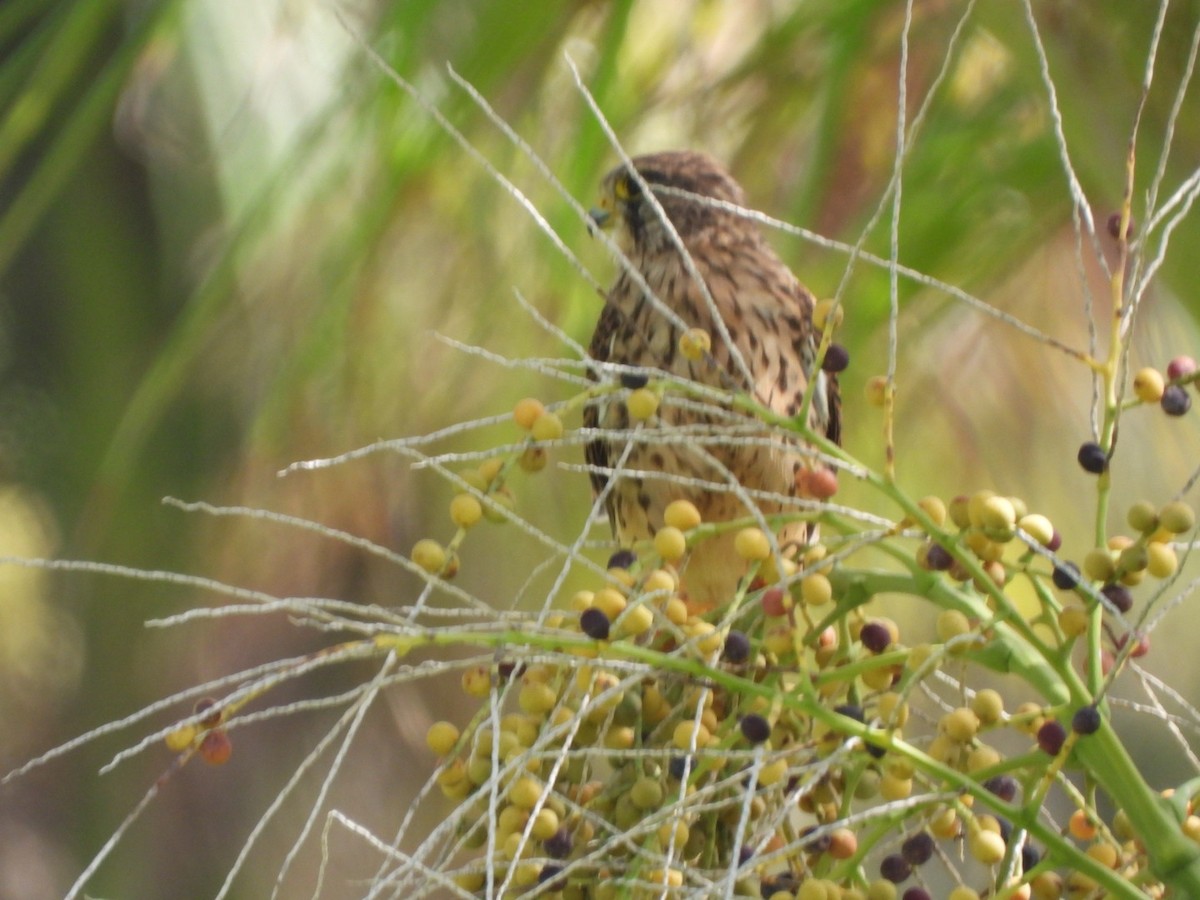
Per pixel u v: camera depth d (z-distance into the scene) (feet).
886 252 35.22
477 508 33.40
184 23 35.83
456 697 53.01
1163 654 52.37
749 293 35.47
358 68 35.22
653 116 35.68
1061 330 35.76
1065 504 40.45
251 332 38.65
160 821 56.70
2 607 55.57
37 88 35.47
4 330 53.57
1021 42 34.71
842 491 38.34
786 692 33.37
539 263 35.68
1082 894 33.45
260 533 48.34
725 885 33.04
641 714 33.55
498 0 35.06
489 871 32.91
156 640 55.31
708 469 35.35
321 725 56.39
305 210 35.60
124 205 52.31
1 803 56.03
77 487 53.21
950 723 33.30
